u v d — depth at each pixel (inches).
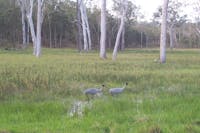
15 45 2704.2
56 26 3036.4
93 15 3171.8
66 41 3184.1
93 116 434.9
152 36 3976.4
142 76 765.9
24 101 522.3
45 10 2778.1
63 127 388.2
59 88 608.7
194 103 495.8
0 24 2795.3
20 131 374.0
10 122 412.2
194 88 628.7
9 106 482.9
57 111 460.4
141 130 371.6
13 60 1233.4
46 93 574.2
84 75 754.2
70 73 775.1
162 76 773.3
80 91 597.0
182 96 550.0
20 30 2903.5
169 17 3211.1
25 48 2447.1
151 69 944.3
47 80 658.2
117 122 410.9
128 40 3619.6
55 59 1322.6
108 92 581.3
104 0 1560.0
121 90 553.6
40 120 423.5
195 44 3964.1
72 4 2908.5
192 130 374.0
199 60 1440.7
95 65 1003.3
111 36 3166.8
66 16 3043.8
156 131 368.8
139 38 3782.0
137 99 523.2
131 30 3607.3
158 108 471.5
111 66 981.8
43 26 3051.2
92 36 3189.0
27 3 2032.5
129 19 3319.4
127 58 1518.2
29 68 864.9
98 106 476.7
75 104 484.7
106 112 453.7
